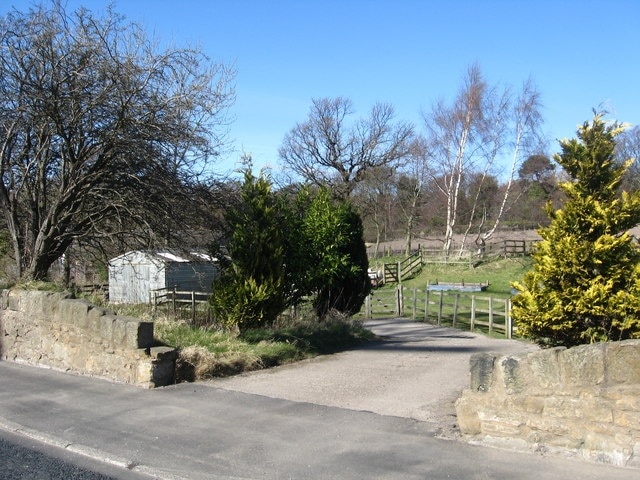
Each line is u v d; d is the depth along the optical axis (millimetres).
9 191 14648
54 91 12500
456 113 43625
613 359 4934
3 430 6648
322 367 10078
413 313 23438
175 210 14344
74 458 5742
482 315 22953
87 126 13117
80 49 12797
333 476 5012
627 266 7707
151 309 14633
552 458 5078
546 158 42562
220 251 13219
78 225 14547
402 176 56844
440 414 6758
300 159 57969
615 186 8062
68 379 8758
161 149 13633
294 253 13891
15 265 15289
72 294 9992
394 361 10953
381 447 5621
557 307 7766
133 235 14484
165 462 5480
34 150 14148
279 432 6184
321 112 57094
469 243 50250
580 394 5070
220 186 14781
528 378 5348
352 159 57312
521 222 58344
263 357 9969
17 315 10430
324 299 15883
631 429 4820
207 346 9328
